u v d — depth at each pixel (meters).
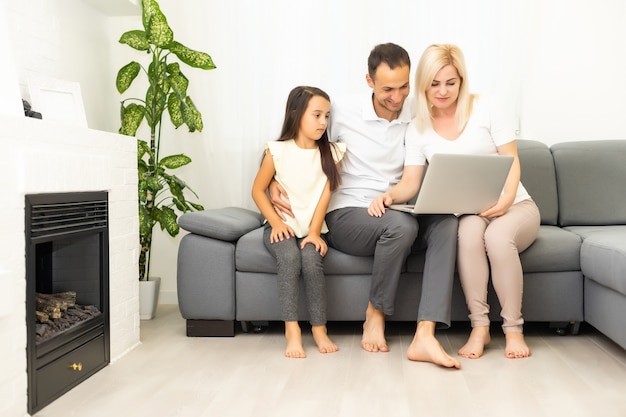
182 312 2.37
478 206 2.10
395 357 2.03
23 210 1.52
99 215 1.92
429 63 2.16
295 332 2.10
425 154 2.29
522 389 1.69
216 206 3.10
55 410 1.57
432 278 2.04
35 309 1.67
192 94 3.07
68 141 1.74
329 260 2.28
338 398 1.63
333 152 2.31
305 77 3.02
